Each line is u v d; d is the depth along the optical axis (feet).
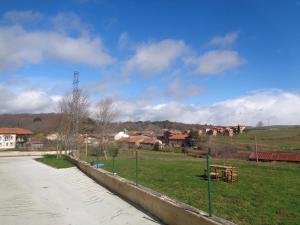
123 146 197.36
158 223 34.24
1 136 297.12
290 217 31.68
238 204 37.55
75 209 42.52
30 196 52.90
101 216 38.34
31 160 147.95
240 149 161.07
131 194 46.16
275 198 40.60
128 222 35.09
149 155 149.48
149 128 490.90
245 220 30.86
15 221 37.06
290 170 72.95
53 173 88.69
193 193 45.09
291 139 215.72
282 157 115.34
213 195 43.42
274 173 67.87
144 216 37.19
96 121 177.99
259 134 259.39
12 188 62.34
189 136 238.89
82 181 70.03
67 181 70.90
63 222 36.24
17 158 165.37
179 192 46.09
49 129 295.48
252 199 40.24
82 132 180.86
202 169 77.10
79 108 174.19
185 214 30.25
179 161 106.83
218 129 329.52
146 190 42.04
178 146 231.71
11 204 46.50
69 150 167.12
